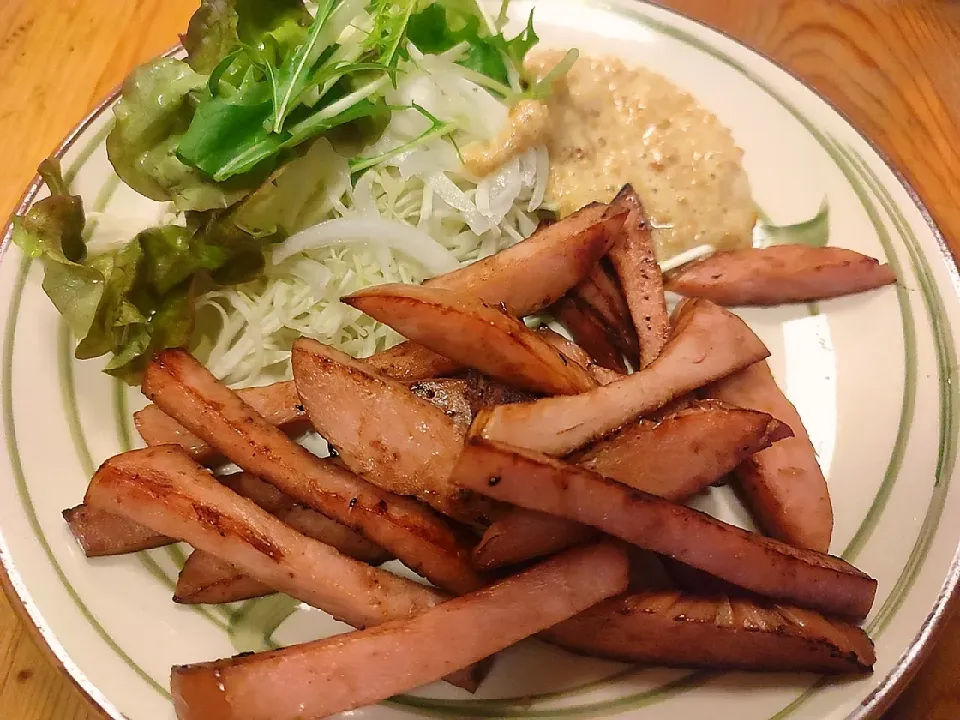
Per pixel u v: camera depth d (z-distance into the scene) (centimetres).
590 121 28
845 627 18
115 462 18
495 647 16
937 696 19
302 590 17
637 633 17
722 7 33
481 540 18
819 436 22
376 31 25
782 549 18
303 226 24
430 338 19
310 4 27
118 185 26
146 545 20
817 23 32
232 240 23
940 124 29
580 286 23
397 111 25
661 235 26
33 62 31
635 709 18
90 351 22
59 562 20
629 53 29
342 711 16
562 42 29
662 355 19
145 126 23
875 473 21
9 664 20
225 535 17
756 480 20
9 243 24
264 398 21
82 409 22
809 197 26
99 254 23
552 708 18
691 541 17
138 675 18
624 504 16
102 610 19
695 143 27
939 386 21
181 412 19
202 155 22
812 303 24
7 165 29
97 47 32
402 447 18
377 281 25
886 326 23
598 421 18
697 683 18
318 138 24
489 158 26
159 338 23
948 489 20
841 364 23
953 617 20
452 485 17
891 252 24
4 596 21
